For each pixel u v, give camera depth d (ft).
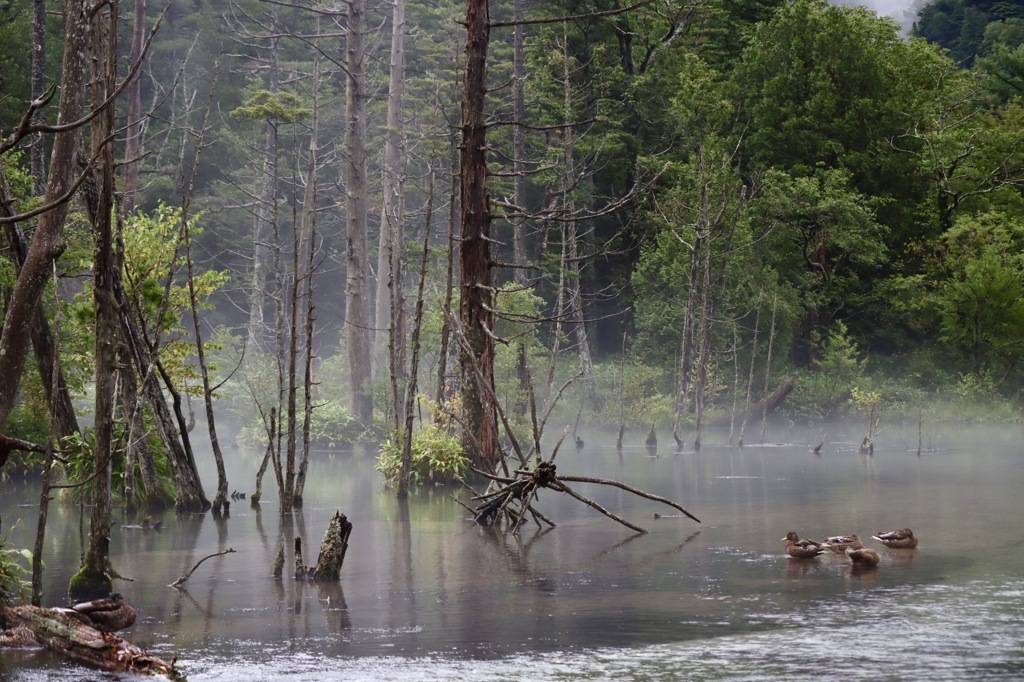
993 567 41.29
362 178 130.52
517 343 120.78
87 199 53.93
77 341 73.15
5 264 58.08
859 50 182.91
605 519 58.18
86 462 65.21
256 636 33.27
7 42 151.23
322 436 118.73
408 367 137.90
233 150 206.18
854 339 176.45
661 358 160.97
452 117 177.58
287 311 204.23
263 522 58.29
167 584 41.34
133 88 132.36
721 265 155.84
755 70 188.24
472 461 78.84
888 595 36.83
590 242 183.11
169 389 63.87
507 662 29.81
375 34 220.84
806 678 27.68
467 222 78.59
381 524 57.57
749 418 137.18
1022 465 85.97
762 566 42.91
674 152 182.09
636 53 193.26
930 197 181.27
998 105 241.96
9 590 37.17
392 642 32.19
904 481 73.72
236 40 219.20
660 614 34.91
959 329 165.48
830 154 179.42
